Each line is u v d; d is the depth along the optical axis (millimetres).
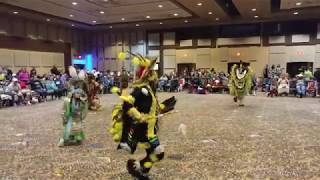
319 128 6293
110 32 21469
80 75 5332
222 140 5305
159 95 14234
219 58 19250
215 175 3615
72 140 5117
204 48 19531
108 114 8523
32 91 11578
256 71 18547
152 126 3271
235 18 16938
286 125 6629
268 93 13836
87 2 12797
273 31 18062
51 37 18438
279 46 18016
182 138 5473
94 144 5137
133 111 3084
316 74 13883
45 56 18188
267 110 8969
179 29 20016
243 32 18672
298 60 17703
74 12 14961
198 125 6676
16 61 16203
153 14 15688
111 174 3707
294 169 3803
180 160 4191
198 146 4918
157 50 20641
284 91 13406
